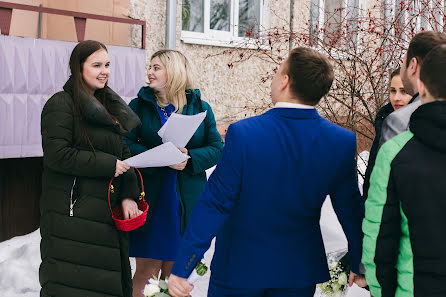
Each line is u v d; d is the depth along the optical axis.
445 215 1.60
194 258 1.97
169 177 3.13
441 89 1.64
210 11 6.99
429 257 1.60
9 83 4.54
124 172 2.82
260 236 1.98
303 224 2.02
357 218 2.08
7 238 5.11
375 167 1.75
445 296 1.57
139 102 3.21
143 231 3.06
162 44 6.38
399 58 5.11
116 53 5.32
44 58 4.75
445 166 1.63
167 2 6.29
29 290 3.98
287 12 7.55
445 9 6.03
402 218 1.70
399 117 1.98
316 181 1.98
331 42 5.71
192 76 3.29
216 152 3.23
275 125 1.98
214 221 1.96
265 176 1.94
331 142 2.00
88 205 2.62
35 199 5.32
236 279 1.98
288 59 2.02
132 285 2.95
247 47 6.83
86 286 2.64
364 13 7.96
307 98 1.99
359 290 3.36
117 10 5.88
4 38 4.49
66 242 2.61
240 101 7.14
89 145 2.65
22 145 4.66
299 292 2.01
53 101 2.62
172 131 2.90
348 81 5.13
